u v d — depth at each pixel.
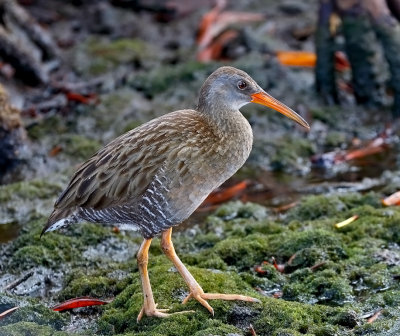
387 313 9.19
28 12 18.45
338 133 14.65
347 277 10.03
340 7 14.84
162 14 18.77
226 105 9.57
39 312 9.38
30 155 13.91
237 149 9.52
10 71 15.88
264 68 16.03
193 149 9.19
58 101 15.38
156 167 9.12
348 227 11.19
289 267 10.41
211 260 10.43
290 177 13.50
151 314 9.14
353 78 15.26
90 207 9.35
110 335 9.12
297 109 15.05
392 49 14.52
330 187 12.93
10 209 12.28
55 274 10.66
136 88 15.83
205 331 8.56
